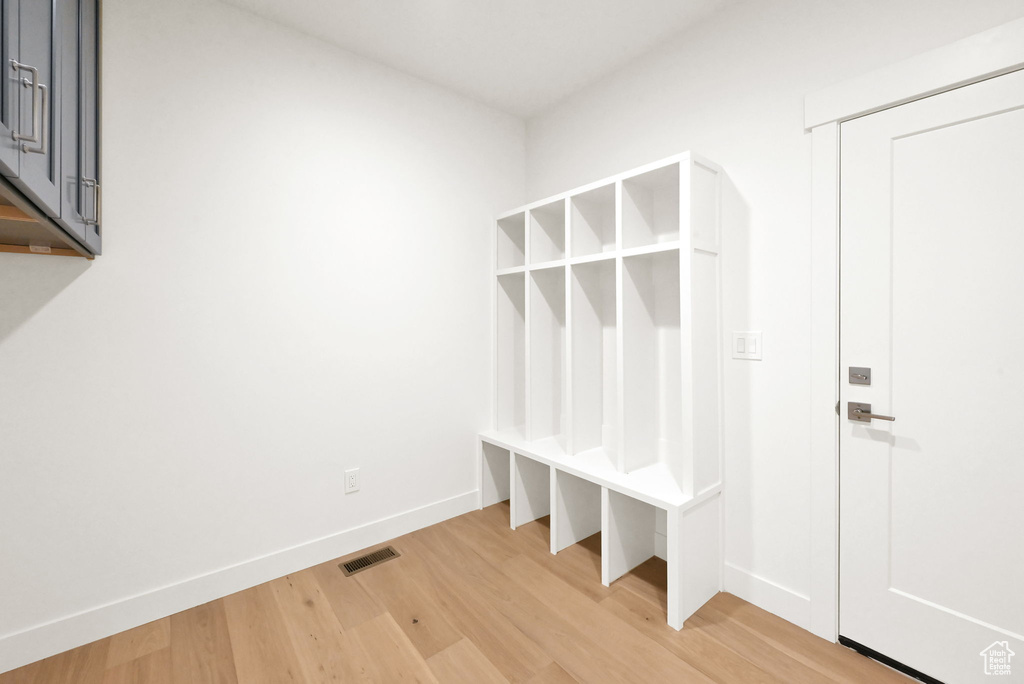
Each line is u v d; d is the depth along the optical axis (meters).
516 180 3.03
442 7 1.98
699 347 1.85
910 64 1.46
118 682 1.49
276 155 2.08
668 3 1.95
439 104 2.63
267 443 2.07
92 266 1.67
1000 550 1.35
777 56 1.80
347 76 2.29
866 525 1.60
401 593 1.98
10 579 1.56
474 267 2.80
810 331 1.72
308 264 2.17
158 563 1.83
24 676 1.51
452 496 2.74
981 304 1.37
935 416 1.46
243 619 1.81
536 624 1.78
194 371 1.89
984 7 1.34
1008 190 1.32
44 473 1.61
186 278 1.86
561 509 2.35
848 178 1.62
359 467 2.36
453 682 1.49
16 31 0.83
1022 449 1.31
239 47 1.98
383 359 2.43
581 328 2.43
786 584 1.81
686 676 1.51
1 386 1.54
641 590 2.01
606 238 2.52
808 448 1.74
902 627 1.53
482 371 2.86
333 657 1.61
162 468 1.83
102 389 1.70
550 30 2.14
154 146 1.78
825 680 1.49
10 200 0.95
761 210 1.85
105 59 1.67
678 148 2.16
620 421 2.11
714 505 1.96
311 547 2.20
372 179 2.38
